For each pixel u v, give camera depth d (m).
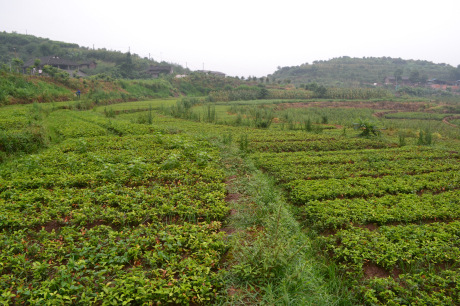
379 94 78.25
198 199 8.55
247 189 9.49
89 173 10.47
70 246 5.82
